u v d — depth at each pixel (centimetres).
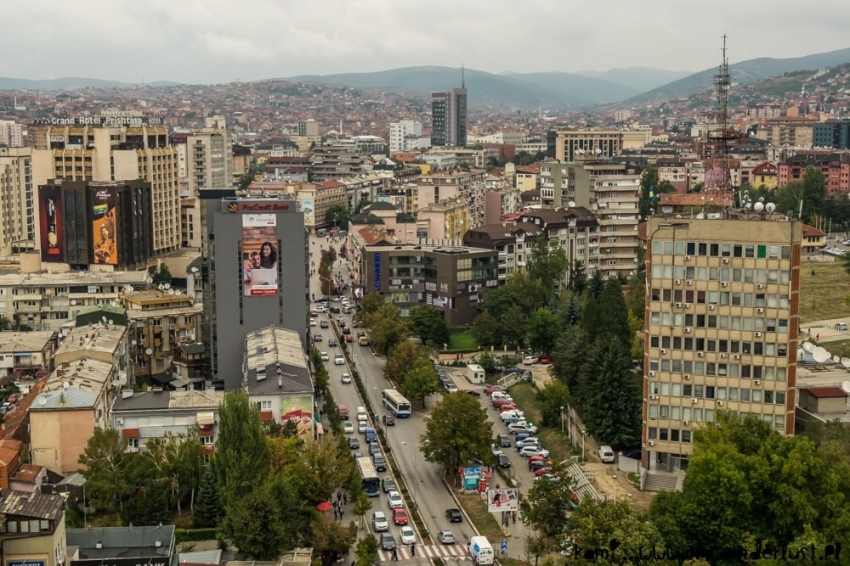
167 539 19462
